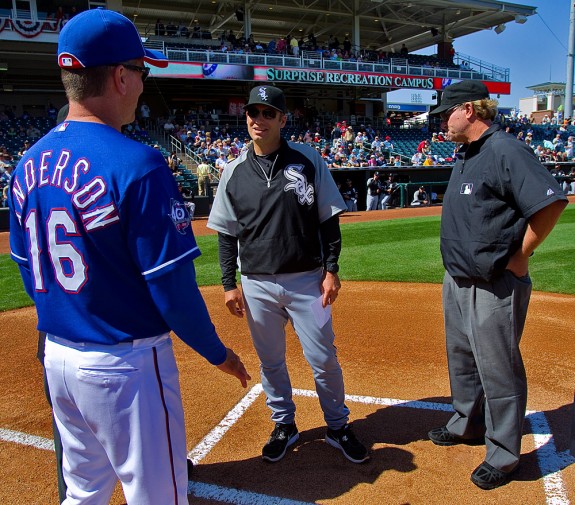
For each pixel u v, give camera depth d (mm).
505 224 2248
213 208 2691
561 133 30422
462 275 2396
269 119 2391
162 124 22406
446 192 2537
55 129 1512
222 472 2611
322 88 28422
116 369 1425
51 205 1412
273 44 25875
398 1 25750
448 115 2424
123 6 24953
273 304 2615
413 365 4016
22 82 22359
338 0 26469
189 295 1437
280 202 2443
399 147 25578
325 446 2832
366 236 11266
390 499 2367
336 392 2695
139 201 1349
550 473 2533
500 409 2404
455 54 30625
